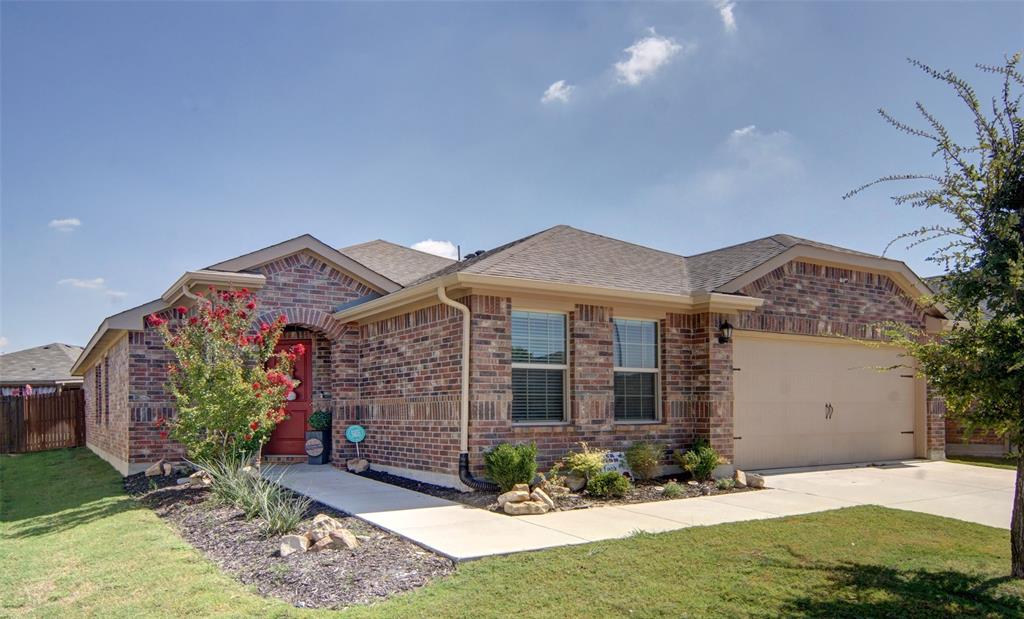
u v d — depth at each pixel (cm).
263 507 820
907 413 1561
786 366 1383
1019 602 559
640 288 1188
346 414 1385
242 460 1089
